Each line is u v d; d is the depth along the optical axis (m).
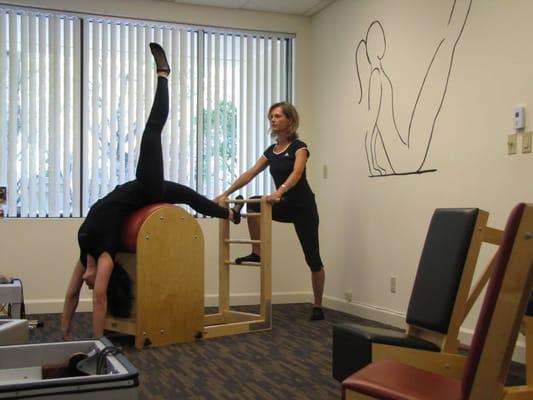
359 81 4.77
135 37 5.15
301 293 5.53
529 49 3.09
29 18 4.88
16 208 4.84
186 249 3.66
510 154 3.20
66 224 4.88
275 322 4.40
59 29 4.95
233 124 5.43
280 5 5.30
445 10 3.74
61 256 4.86
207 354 3.33
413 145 4.05
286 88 5.60
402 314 4.14
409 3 4.11
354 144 4.83
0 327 1.95
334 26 5.19
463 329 3.48
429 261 2.13
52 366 1.56
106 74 5.06
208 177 5.33
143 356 3.28
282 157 4.36
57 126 4.94
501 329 1.37
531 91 3.08
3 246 4.75
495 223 3.30
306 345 3.56
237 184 4.50
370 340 1.92
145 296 3.48
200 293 3.73
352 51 4.88
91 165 5.03
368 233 4.61
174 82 5.23
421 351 1.96
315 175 5.50
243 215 4.21
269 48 5.57
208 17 5.30
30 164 4.88
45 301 4.80
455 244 2.04
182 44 5.26
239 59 5.46
